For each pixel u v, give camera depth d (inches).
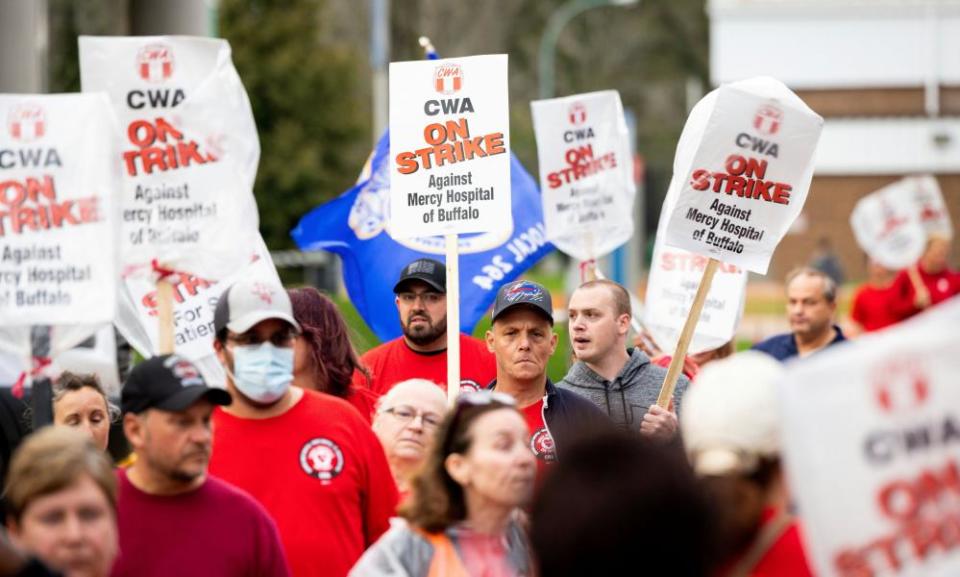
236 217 748.0
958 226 5054.1
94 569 497.0
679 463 411.5
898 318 1592.0
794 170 778.2
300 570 661.9
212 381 814.5
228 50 756.0
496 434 530.0
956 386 409.1
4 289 638.5
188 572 571.2
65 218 639.1
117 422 874.1
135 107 748.0
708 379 455.8
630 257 2509.8
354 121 3459.6
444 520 535.2
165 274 745.0
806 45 5147.6
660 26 6633.9
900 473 409.4
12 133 641.0
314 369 807.7
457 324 797.2
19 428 812.6
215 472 673.0
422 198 812.6
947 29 5088.6
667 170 5068.9
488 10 5871.1
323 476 672.4
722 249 783.1
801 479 413.4
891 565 409.1
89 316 634.8
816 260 3614.7
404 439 680.4
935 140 5073.8
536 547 410.0
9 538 509.0
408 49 4815.5
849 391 411.8
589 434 417.1
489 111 810.2
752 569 458.3
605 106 1064.2
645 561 398.0
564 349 2257.6
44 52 2134.6
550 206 1069.8
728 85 778.2
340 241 1080.2
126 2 1588.3
